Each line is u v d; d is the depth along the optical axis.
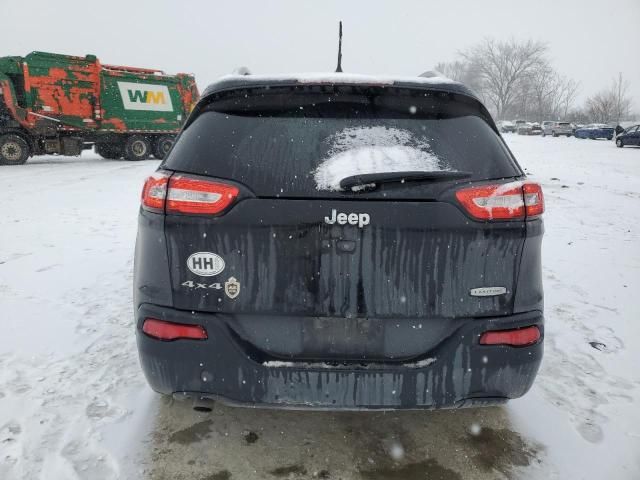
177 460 2.33
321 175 1.97
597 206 9.42
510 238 1.99
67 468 2.27
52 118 17.22
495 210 1.97
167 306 2.03
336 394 2.00
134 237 6.66
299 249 1.94
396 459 2.38
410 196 1.94
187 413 2.68
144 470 2.27
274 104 2.19
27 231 6.97
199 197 1.96
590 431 2.60
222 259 1.97
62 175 14.24
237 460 2.35
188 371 2.04
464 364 2.00
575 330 3.85
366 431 2.58
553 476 2.28
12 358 3.28
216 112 2.20
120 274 5.04
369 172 1.96
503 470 2.32
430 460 2.38
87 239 6.53
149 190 2.06
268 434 2.53
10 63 16.42
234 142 2.09
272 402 2.03
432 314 1.98
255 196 1.95
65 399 2.81
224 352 2.00
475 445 2.49
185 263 1.99
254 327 2.03
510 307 2.03
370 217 1.92
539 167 17.45
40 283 4.75
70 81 17.47
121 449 2.40
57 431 2.52
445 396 2.02
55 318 3.93
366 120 2.15
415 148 2.08
